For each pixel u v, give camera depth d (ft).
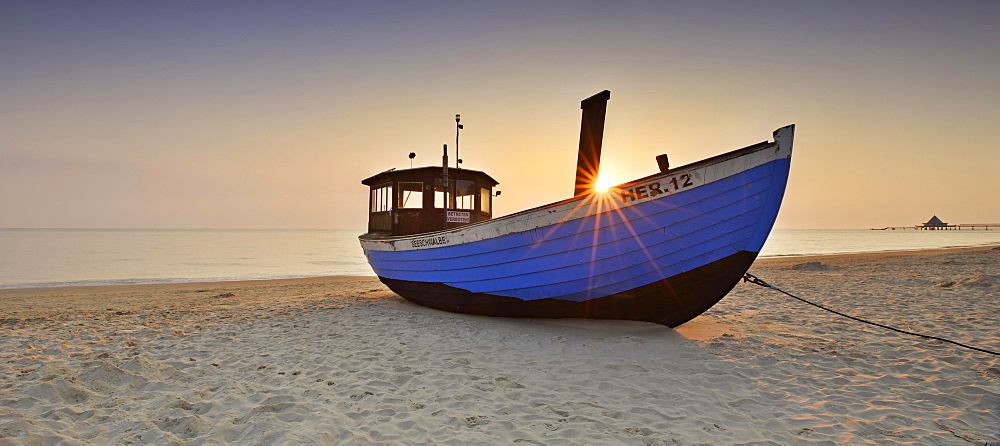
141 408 12.55
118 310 31.14
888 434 10.80
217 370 16.11
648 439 10.62
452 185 29.32
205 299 38.06
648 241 18.63
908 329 21.47
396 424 11.53
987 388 13.56
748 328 22.43
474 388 14.21
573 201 19.06
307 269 84.89
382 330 22.66
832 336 20.51
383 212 31.09
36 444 10.12
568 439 10.64
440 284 24.64
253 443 10.46
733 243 18.44
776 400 13.04
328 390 14.10
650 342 19.06
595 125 21.98
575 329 21.43
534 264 20.51
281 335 21.86
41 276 67.31
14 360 17.16
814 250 137.90
